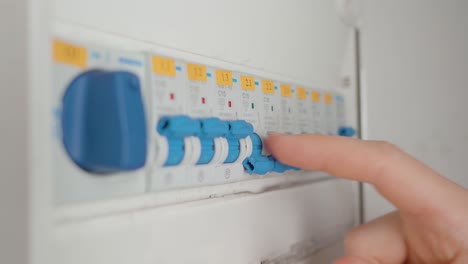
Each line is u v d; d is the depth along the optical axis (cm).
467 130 91
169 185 40
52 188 30
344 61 79
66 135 31
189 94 42
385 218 55
